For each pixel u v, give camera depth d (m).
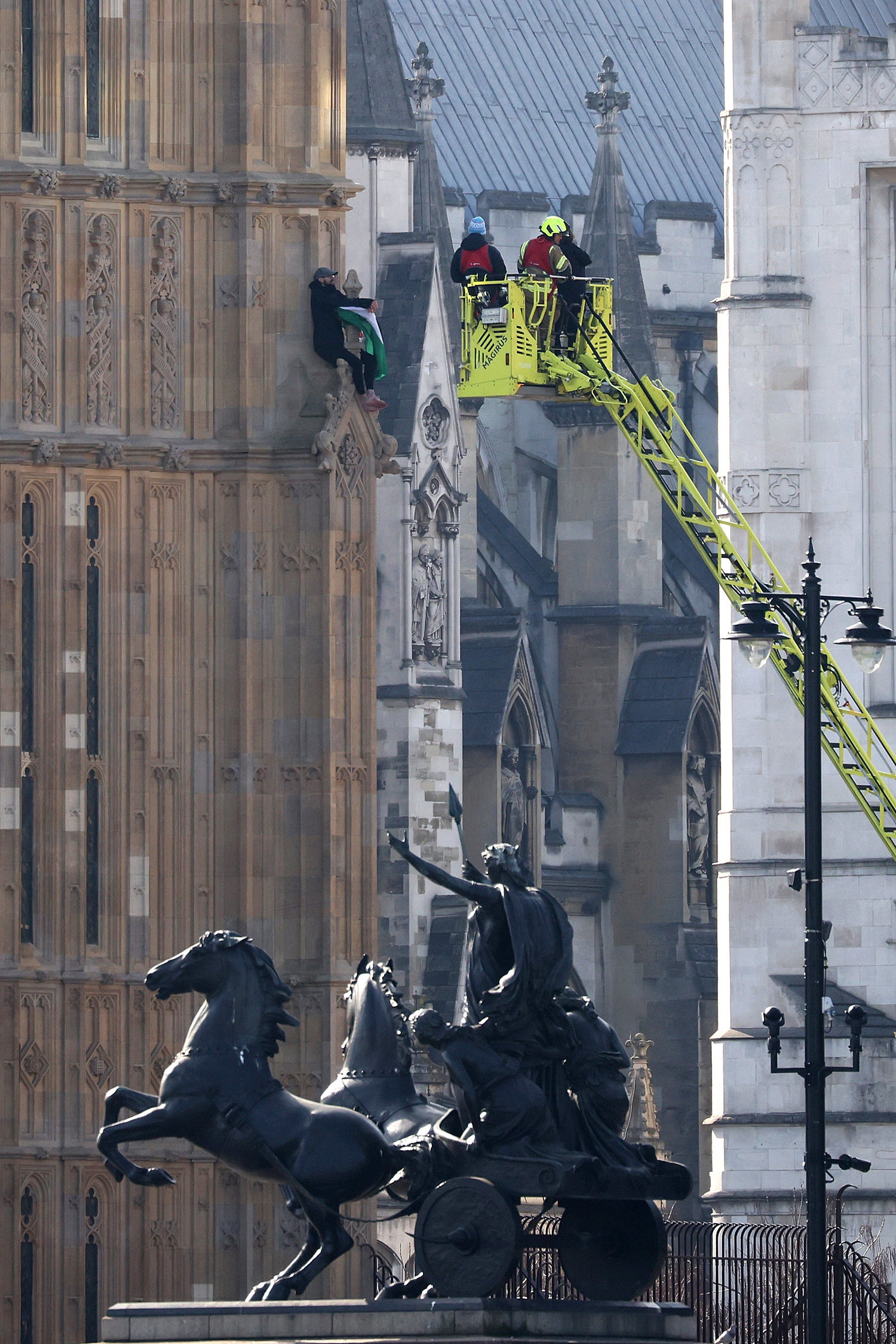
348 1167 167.25
